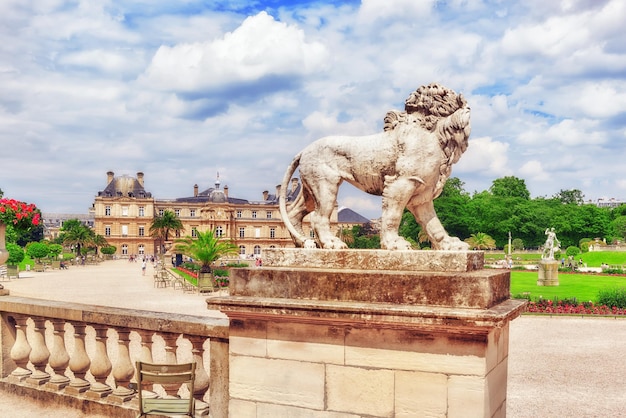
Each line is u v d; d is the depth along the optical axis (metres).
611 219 122.19
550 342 14.88
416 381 4.00
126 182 119.31
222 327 5.03
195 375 5.19
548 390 10.05
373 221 96.75
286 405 4.49
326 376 4.32
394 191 4.66
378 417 4.12
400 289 4.05
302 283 4.43
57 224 178.50
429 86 4.83
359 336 4.21
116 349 11.66
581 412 8.73
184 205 120.44
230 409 4.74
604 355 13.16
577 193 132.12
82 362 6.20
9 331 6.98
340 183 5.11
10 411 6.15
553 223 102.88
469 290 3.83
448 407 3.89
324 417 4.33
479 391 3.80
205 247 29.45
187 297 25.45
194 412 5.06
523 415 8.58
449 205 93.44
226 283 31.25
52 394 6.27
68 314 6.18
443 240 4.81
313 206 5.45
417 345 4.00
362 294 4.18
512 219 97.38
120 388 5.87
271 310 4.43
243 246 118.88
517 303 4.34
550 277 32.75
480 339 3.81
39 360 6.61
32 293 26.52
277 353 4.54
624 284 34.16
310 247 4.86
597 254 68.75
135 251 114.38
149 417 5.25
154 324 5.50
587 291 28.84
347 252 4.49
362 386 4.19
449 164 4.74
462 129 4.64
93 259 78.69
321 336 4.35
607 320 19.00
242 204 119.88
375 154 4.81
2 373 6.90
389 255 4.33
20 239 103.88
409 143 4.66
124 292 27.88
